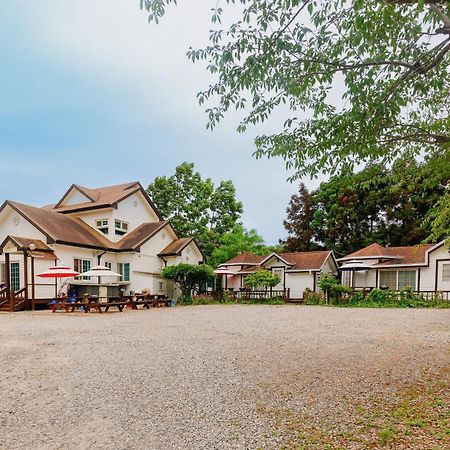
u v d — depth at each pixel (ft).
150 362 21.49
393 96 14.66
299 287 88.48
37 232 67.56
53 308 56.65
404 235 103.45
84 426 12.80
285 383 17.20
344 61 14.67
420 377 17.90
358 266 78.69
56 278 64.54
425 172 19.12
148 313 54.24
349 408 14.01
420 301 65.51
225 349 25.00
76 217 83.56
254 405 14.53
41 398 15.62
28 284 62.49
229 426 12.63
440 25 13.25
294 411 13.85
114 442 11.59
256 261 99.45
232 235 115.34
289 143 16.65
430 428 12.04
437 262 76.64
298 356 22.59
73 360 22.15
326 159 16.85
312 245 125.80
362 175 19.36
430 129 17.07
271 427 12.48
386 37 14.05
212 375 18.70
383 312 53.52
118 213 81.61
